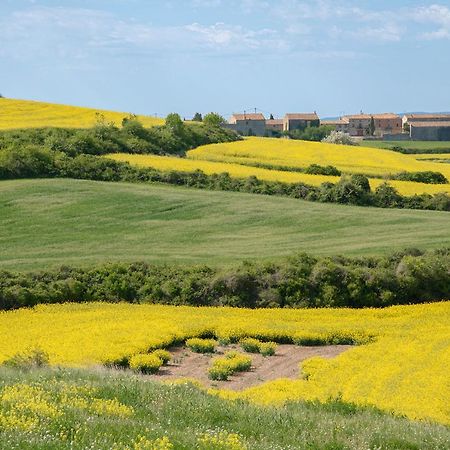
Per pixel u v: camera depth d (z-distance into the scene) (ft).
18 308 160.97
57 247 216.13
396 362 113.19
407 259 173.99
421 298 169.07
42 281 171.94
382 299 166.61
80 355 115.96
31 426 45.55
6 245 218.59
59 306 160.45
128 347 122.83
